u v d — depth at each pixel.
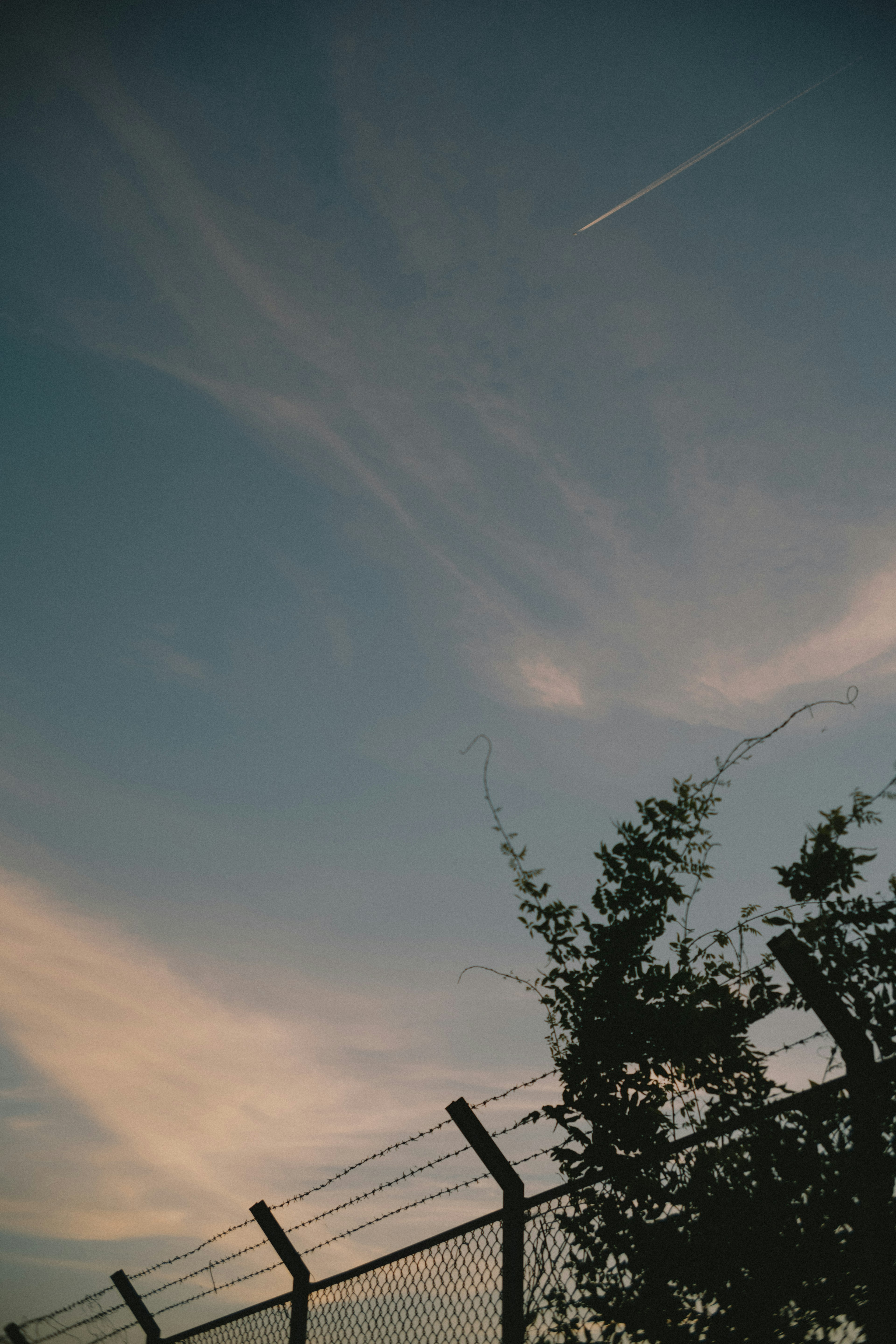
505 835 3.30
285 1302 3.96
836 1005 2.52
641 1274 2.59
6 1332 5.29
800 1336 2.31
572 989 3.07
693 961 2.93
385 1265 3.50
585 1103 2.94
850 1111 2.38
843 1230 2.31
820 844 2.70
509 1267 2.96
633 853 3.11
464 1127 3.31
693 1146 2.67
